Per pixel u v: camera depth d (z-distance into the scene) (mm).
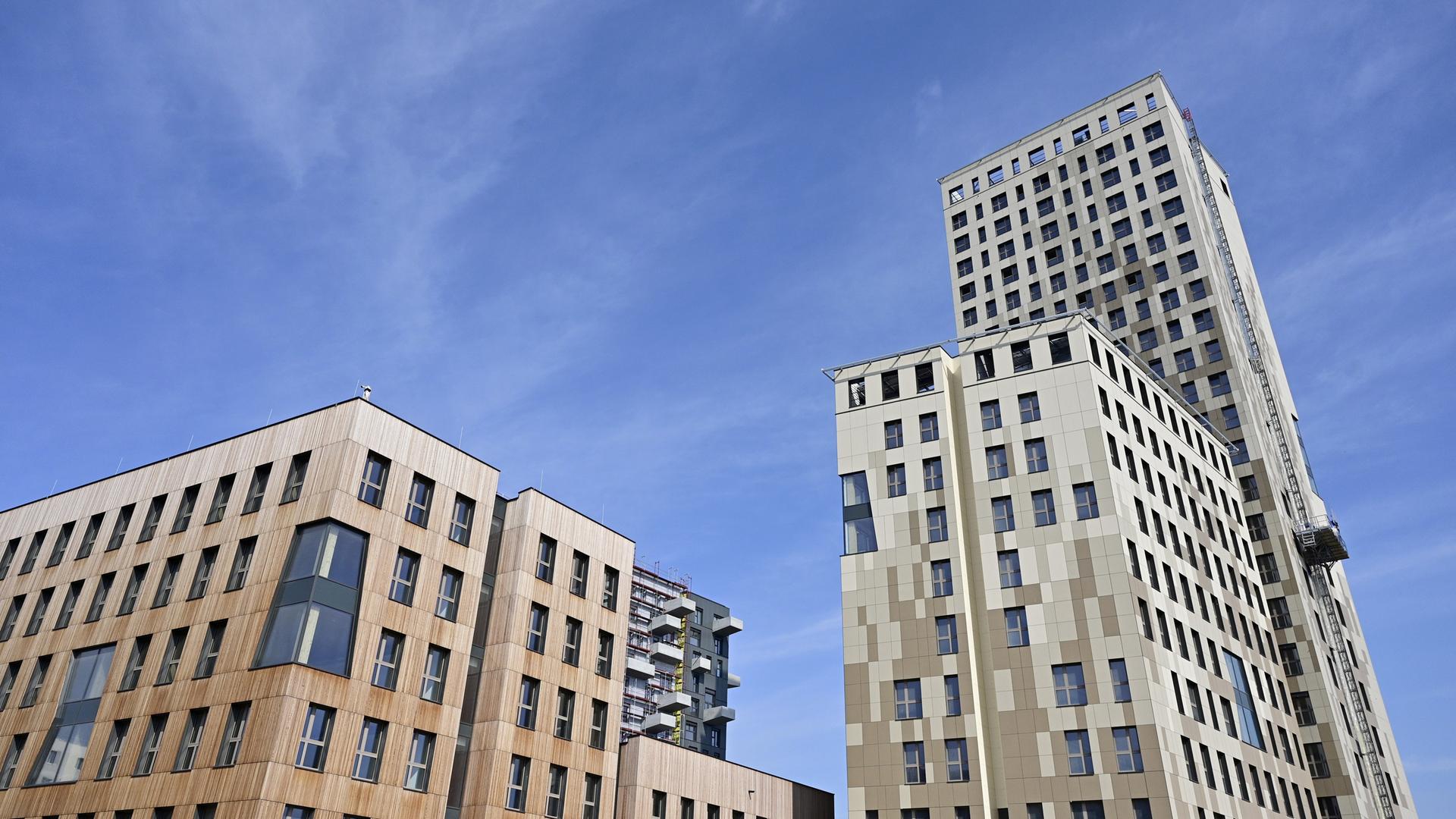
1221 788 56000
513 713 49531
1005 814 54219
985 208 104438
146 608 47156
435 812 43625
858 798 57750
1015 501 61531
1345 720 74750
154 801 40188
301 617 41000
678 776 59469
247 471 48094
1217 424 83000
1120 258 92562
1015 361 66250
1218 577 68938
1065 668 55625
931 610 60688
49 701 47625
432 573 47281
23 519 57688
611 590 58969
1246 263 103375
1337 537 79250
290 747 38781
